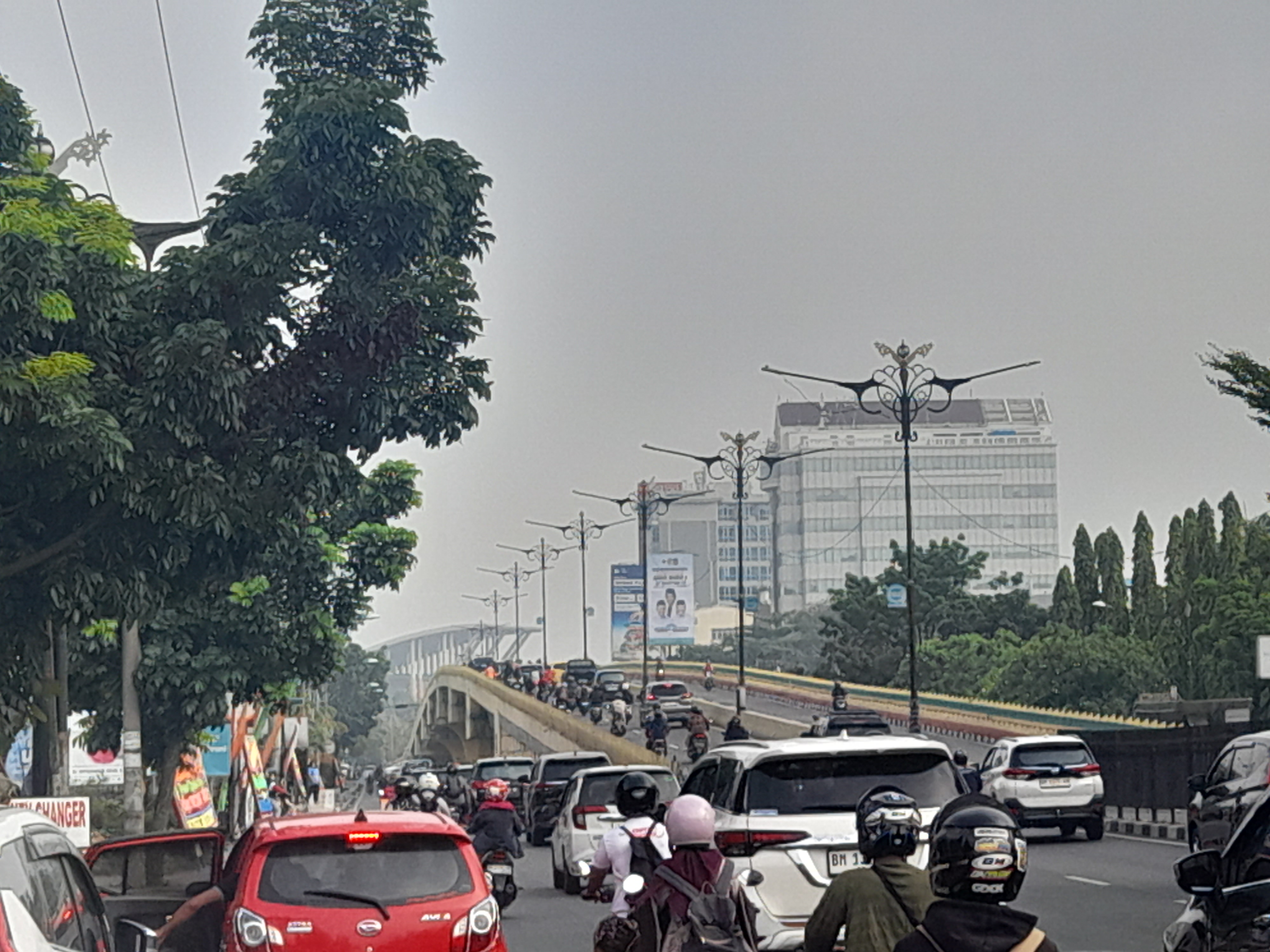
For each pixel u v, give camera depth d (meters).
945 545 125.62
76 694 36.47
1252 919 8.26
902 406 48.47
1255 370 38.59
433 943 9.41
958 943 4.48
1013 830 4.54
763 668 180.62
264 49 25.31
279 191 23.44
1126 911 18.28
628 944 7.59
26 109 23.20
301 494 23.58
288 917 9.30
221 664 35.75
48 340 20.59
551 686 102.06
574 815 24.08
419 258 24.14
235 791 48.88
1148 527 101.69
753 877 11.65
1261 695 60.31
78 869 7.16
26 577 21.81
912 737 12.65
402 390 24.52
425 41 25.56
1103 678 81.19
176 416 21.25
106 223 21.52
